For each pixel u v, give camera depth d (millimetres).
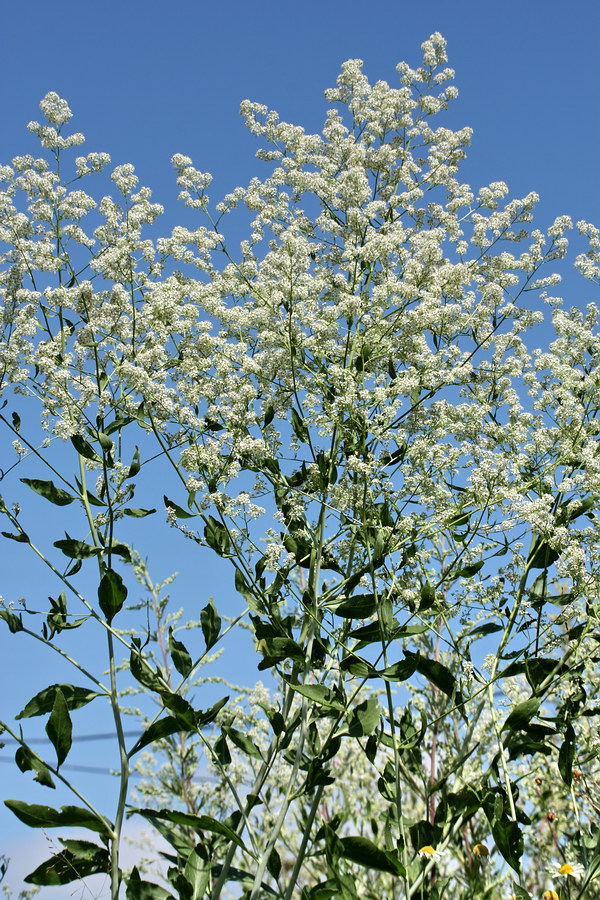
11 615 4016
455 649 4254
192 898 3764
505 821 3771
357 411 4512
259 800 3943
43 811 3631
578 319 5344
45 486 4352
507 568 4559
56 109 5070
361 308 4711
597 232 5352
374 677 4109
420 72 6031
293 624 4797
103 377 4680
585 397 4977
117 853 3695
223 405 4699
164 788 5695
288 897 3881
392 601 4434
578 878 4375
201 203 5305
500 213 5516
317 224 5371
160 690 3965
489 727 4875
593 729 4434
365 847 3818
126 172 4918
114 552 4348
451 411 4805
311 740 4375
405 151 5852
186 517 4398
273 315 4762
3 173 4961
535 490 4867
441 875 4629
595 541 4320
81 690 4016
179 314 4805
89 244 4820
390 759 4508
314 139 5715
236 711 5551
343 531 4539
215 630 4223
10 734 3641
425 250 4855
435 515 4566
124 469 4426
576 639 4324
